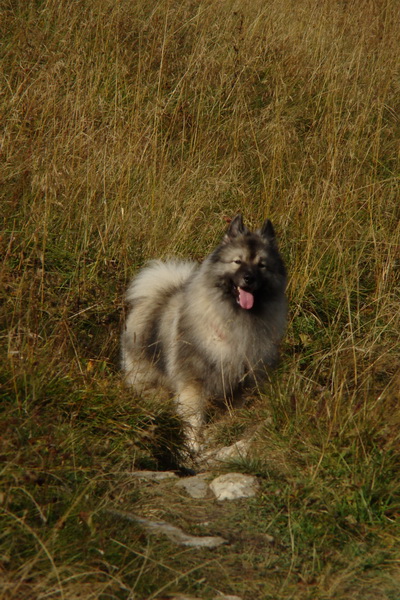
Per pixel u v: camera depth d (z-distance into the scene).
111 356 7.80
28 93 10.15
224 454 6.36
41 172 8.82
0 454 4.54
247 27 14.97
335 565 4.68
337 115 13.03
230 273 7.20
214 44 14.50
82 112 10.33
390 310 8.92
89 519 4.25
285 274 7.65
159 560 4.34
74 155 9.29
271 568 4.58
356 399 6.48
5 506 4.20
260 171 11.56
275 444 6.01
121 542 4.38
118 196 9.15
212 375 7.32
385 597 4.39
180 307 7.62
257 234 7.60
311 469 5.46
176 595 4.07
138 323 8.05
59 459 4.88
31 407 5.40
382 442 5.62
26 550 4.00
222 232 9.95
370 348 7.52
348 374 7.52
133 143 10.29
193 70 12.84
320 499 5.22
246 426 7.01
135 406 6.14
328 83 13.70
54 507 4.46
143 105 12.27
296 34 15.22
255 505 5.27
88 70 12.26
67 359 6.51
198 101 12.78
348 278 9.55
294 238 9.91
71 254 8.48
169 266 8.43
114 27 13.55
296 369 7.67
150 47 13.57
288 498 5.25
